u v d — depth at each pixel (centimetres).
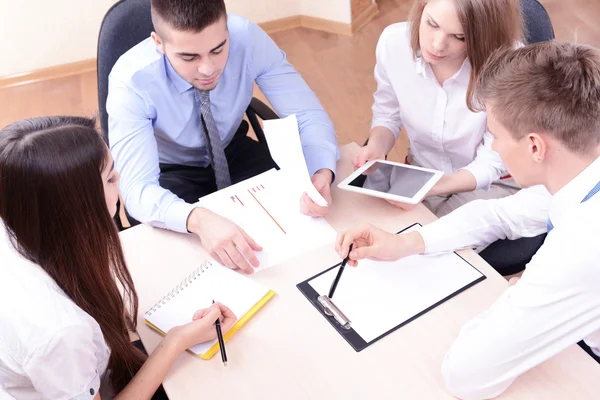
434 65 162
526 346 94
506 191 167
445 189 154
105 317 106
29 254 95
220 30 143
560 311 91
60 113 324
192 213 136
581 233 87
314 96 180
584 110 89
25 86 347
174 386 105
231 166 191
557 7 373
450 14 142
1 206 93
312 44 368
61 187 92
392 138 180
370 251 122
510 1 142
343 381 103
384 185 143
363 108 313
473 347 96
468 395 99
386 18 386
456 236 128
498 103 99
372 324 112
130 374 116
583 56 93
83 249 98
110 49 166
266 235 133
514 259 138
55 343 89
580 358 103
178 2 136
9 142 92
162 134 173
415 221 137
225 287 122
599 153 92
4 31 329
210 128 170
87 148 95
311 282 121
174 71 160
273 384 103
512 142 99
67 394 94
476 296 116
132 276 128
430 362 105
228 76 172
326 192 145
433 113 171
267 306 117
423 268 123
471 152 174
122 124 158
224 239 127
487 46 144
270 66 179
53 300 92
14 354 90
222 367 107
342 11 366
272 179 150
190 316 117
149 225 142
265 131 145
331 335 111
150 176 154
